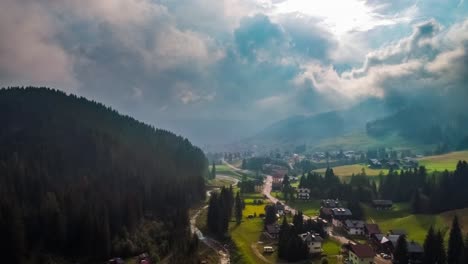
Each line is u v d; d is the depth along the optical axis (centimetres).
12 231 12600
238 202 19762
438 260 12975
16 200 15438
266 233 17475
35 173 19238
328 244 16075
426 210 19875
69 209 14975
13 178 17812
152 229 16725
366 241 16662
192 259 14538
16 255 12531
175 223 17962
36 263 12925
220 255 15638
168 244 16100
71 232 14462
